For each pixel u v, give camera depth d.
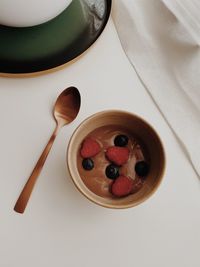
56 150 0.41
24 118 0.42
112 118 0.40
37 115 0.42
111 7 0.45
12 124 0.42
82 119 0.42
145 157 0.40
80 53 0.43
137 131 0.40
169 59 0.46
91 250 0.39
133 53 0.45
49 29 0.45
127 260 0.39
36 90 0.43
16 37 0.44
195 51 0.45
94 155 0.40
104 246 0.39
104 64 0.45
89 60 0.44
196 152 0.42
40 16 0.41
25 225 0.39
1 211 0.39
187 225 0.40
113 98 0.43
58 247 0.39
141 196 0.37
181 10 0.47
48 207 0.40
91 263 0.39
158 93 0.44
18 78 0.43
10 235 0.39
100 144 0.40
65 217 0.40
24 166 0.41
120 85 0.44
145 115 0.43
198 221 0.40
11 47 0.44
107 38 0.46
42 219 0.39
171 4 0.47
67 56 0.43
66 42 0.44
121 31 0.46
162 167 0.38
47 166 0.41
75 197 0.40
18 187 0.40
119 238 0.39
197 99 0.44
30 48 0.44
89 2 0.46
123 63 0.45
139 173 0.39
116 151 0.39
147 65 0.45
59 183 0.40
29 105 0.43
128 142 0.41
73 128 0.42
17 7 0.39
